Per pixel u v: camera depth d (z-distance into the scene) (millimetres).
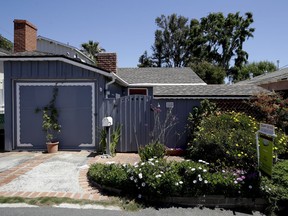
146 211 4113
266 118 8180
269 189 4434
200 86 10508
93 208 4078
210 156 5844
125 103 8477
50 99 8539
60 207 4070
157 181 4414
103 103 8461
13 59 8234
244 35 37719
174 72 18406
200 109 8219
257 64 38312
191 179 4535
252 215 4207
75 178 5473
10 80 8469
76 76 8438
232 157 5418
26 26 10602
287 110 7906
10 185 4992
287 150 6746
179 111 8547
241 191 4473
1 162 6816
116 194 4660
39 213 3854
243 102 8609
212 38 38188
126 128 8461
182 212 4152
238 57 38031
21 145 8570
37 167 6297
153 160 5152
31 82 8539
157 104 8492
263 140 4613
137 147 8430
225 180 4500
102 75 8445
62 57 8242
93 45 36312
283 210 4406
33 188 4852
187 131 8477
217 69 29438
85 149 8555
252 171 4832
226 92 9008
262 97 8211
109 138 7719
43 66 8477
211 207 4438
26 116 8562
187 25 42719
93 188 4910
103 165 5672
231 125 6426
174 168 4789
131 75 17359
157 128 8438
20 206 4070
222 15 38188
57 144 8305
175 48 42844
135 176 4590
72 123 8562
